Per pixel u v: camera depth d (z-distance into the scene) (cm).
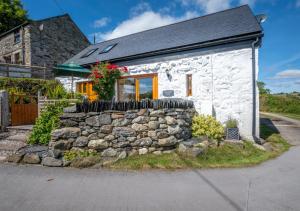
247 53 792
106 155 523
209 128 724
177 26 1258
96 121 530
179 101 705
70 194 353
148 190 376
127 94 1088
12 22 2414
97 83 873
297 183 419
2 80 1073
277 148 738
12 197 339
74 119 524
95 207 312
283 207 323
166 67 967
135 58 1052
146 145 573
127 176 441
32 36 1808
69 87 1349
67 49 2102
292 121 1570
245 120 793
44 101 773
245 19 930
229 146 663
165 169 491
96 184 396
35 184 389
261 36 757
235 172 482
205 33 956
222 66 838
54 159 487
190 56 907
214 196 357
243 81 798
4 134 673
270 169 507
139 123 572
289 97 2645
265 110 2614
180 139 647
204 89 871
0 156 528
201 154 573
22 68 1520
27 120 823
